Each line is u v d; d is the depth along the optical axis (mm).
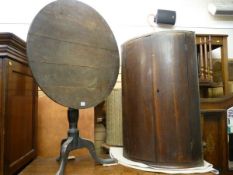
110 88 1359
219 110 1626
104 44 1356
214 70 2072
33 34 1104
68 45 1219
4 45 1123
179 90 1292
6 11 1882
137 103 1381
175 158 1263
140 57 1379
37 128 1679
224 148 1611
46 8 1158
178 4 2127
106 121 1851
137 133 1371
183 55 1313
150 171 1265
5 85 1121
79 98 1227
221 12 2102
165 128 1282
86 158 1545
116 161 1412
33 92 1553
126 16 2039
